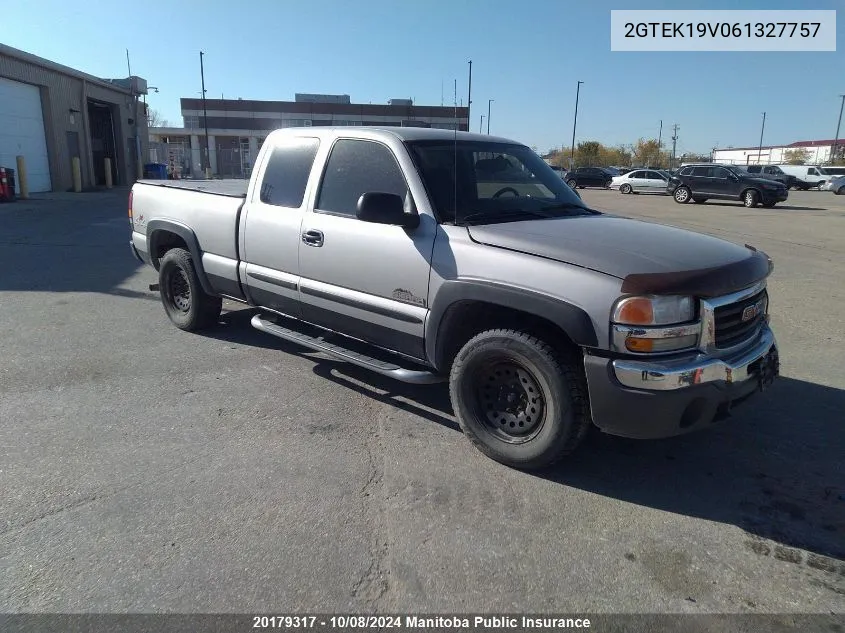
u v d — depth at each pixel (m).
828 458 3.82
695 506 3.27
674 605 2.54
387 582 2.62
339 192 4.36
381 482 3.41
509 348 3.41
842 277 9.48
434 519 3.08
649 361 3.06
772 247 12.64
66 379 4.79
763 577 2.72
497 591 2.59
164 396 4.50
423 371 4.07
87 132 26.89
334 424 4.12
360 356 4.30
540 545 2.90
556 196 4.52
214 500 3.19
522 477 3.51
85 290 7.74
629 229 3.82
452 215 3.82
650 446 3.93
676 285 3.06
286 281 4.71
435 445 3.86
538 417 3.46
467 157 4.27
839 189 36.28
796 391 4.88
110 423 4.05
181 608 2.45
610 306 3.07
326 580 2.62
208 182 6.53
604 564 2.78
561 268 3.22
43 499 3.16
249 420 4.14
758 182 23.83
